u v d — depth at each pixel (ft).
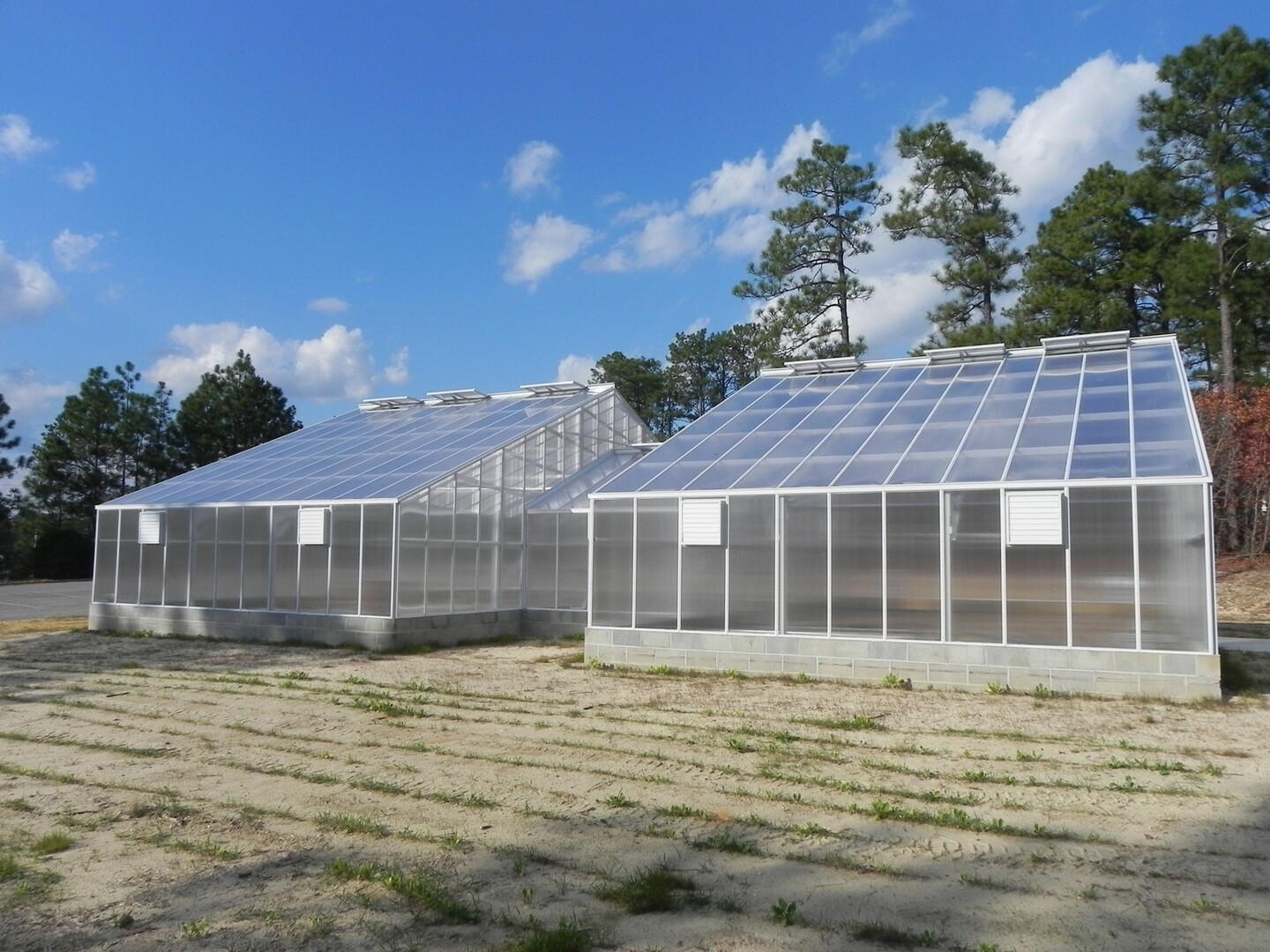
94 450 220.84
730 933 22.77
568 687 58.49
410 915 24.16
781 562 63.21
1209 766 37.76
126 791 35.91
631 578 68.23
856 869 27.12
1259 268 132.87
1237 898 24.71
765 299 163.53
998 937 22.36
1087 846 28.89
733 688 57.67
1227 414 125.90
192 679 61.93
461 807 33.42
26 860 28.40
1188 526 52.44
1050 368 77.30
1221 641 78.07
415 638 78.59
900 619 59.11
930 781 36.35
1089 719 47.57
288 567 83.10
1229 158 135.54
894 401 77.82
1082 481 54.90
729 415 83.41
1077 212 151.02
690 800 33.94
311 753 41.50
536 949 21.63
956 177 152.35
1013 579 56.18
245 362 234.79
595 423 106.63
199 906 24.85
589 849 28.99
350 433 111.55
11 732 46.24
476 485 87.45
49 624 99.81
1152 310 152.87
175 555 90.12
